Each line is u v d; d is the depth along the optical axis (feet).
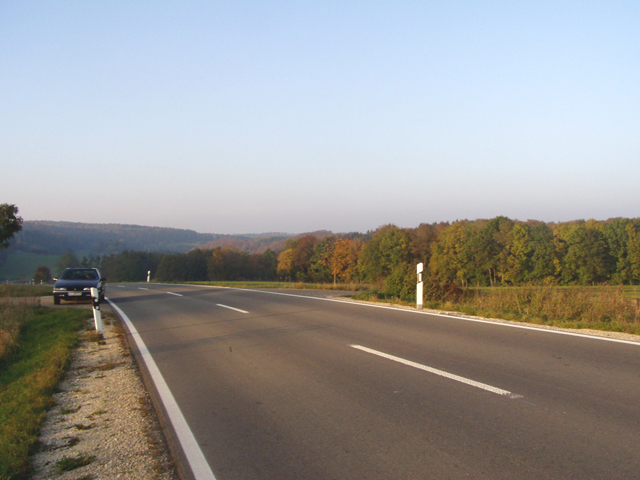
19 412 17.90
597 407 15.30
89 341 33.12
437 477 11.06
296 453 12.89
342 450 12.89
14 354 31.68
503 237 197.67
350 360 23.24
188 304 55.36
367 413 15.70
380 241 239.30
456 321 34.19
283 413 16.16
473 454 12.21
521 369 20.25
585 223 193.06
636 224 176.86
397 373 20.43
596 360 21.33
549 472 11.03
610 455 11.82
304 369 21.89
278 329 33.73
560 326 31.30
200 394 18.94
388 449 12.80
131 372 23.65
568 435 13.17
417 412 15.55
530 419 14.48
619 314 32.91
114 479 12.08
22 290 84.58
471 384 18.35
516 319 34.42
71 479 12.19
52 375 22.56
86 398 19.66
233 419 15.85
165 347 29.32
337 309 44.24
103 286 64.44
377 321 35.65
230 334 32.58
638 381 17.99
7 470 12.64
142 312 49.29
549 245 187.21
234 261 369.30
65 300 60.39
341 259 263.70
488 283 203.51
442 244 218.59
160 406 17.61
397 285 55.83
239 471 12.00
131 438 14.90
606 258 177.47
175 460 12.92
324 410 16.22
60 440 15.08
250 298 59.98
